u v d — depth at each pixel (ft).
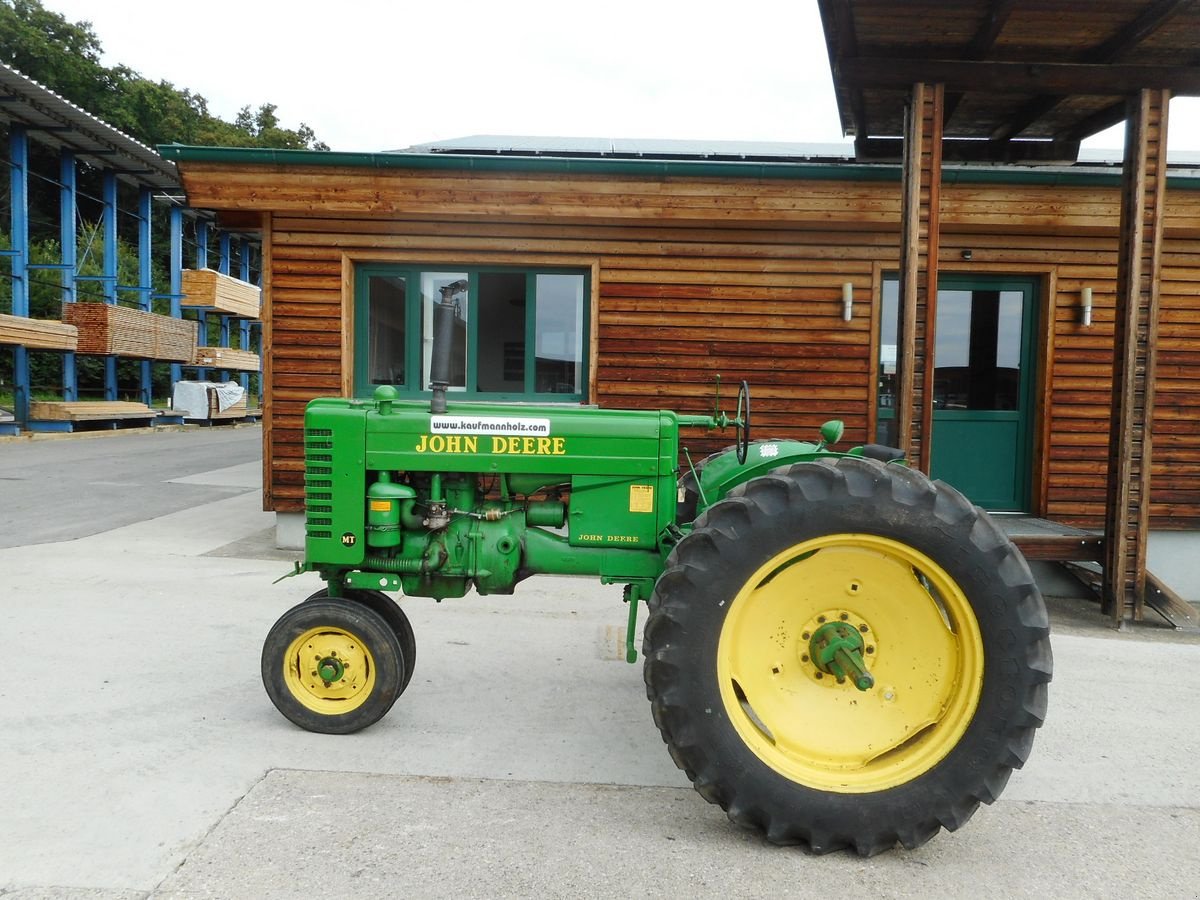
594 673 13.99
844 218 21.74
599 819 9.12
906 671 9.14
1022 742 8.40
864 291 23.09
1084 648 16.96
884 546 8.61
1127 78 17.95
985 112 21.20
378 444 11.24
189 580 19.25
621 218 22.04
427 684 13.26
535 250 22.99
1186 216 21.27
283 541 23.12
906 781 8.45
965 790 8.37
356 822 8.80
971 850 8.84
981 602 8.41
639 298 23.16
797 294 23.13
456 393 23.80
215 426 82.84
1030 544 19.56
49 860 7.91
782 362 23.30
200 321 86.17
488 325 23.70
